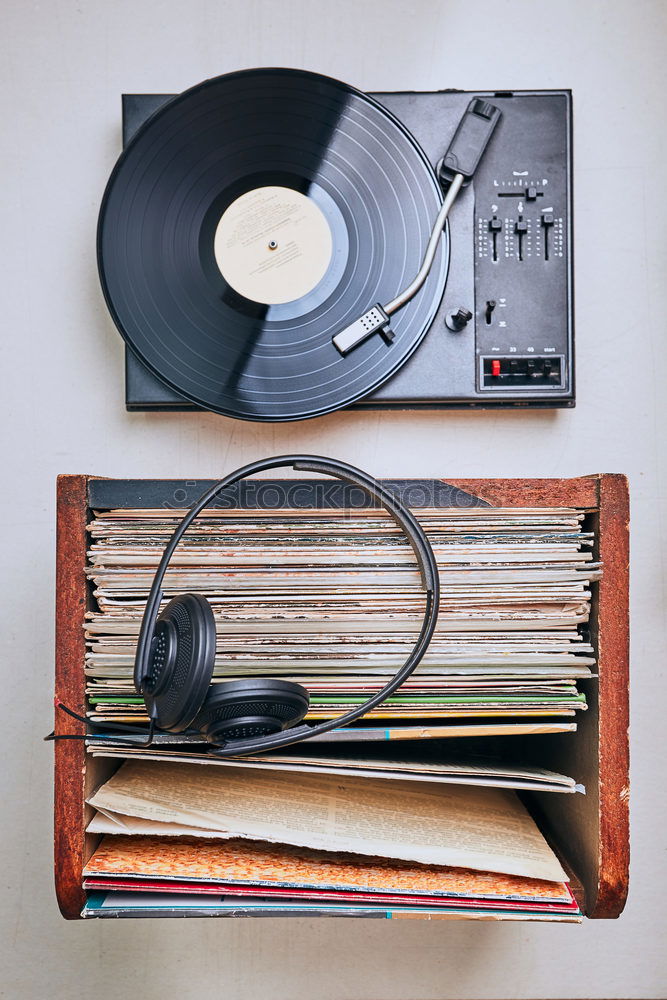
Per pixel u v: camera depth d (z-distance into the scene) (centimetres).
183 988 95
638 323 97
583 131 98
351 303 85
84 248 96
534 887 68
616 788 66
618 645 67
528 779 67
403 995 96
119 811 66
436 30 97
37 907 94
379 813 74
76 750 66
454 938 96
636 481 96
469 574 67
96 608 69
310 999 95
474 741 91
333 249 85
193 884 67
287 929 96
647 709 96
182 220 85
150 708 60
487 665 67
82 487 66
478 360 88
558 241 89
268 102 85
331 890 67
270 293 85
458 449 95
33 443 95
